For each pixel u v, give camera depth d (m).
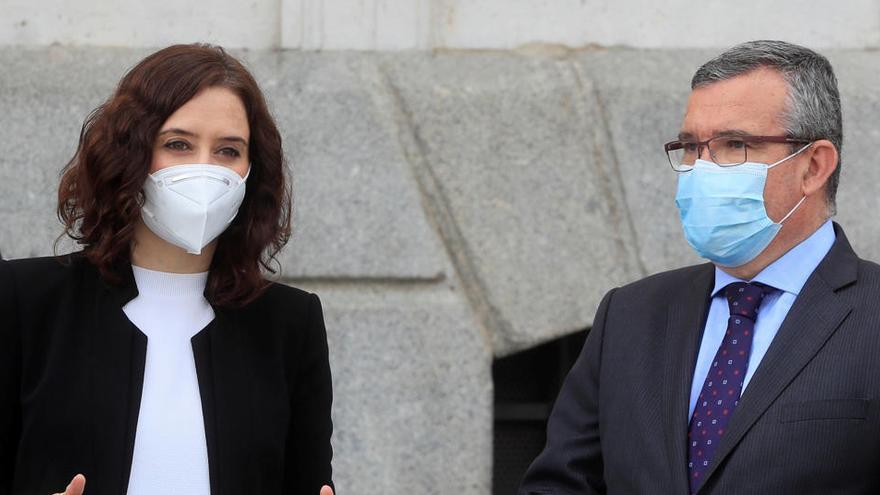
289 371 5.71
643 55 8.98
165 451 5.28
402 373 8.45
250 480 5.41
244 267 5.67
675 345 5.68
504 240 8.59
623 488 5.58
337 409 8.43
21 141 8.58
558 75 8.84
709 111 5.63
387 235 8.55
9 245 8.48
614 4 9.04
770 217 5.56
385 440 8.42
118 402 5.27
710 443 5.41
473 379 8.48
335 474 8.39
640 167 8.70
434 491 8.41
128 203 5.36
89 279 5.50
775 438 5.23
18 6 8.88
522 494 5.96
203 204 5.34
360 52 8.87
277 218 5.77
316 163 8.58
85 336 5.37
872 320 5.34
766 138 5.54
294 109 8.62
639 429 5.59
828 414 5.20
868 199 8.72
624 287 6.09
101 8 8.91
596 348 5.98
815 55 5.71
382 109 8.66
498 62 8.89
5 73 8.66
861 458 5.17
